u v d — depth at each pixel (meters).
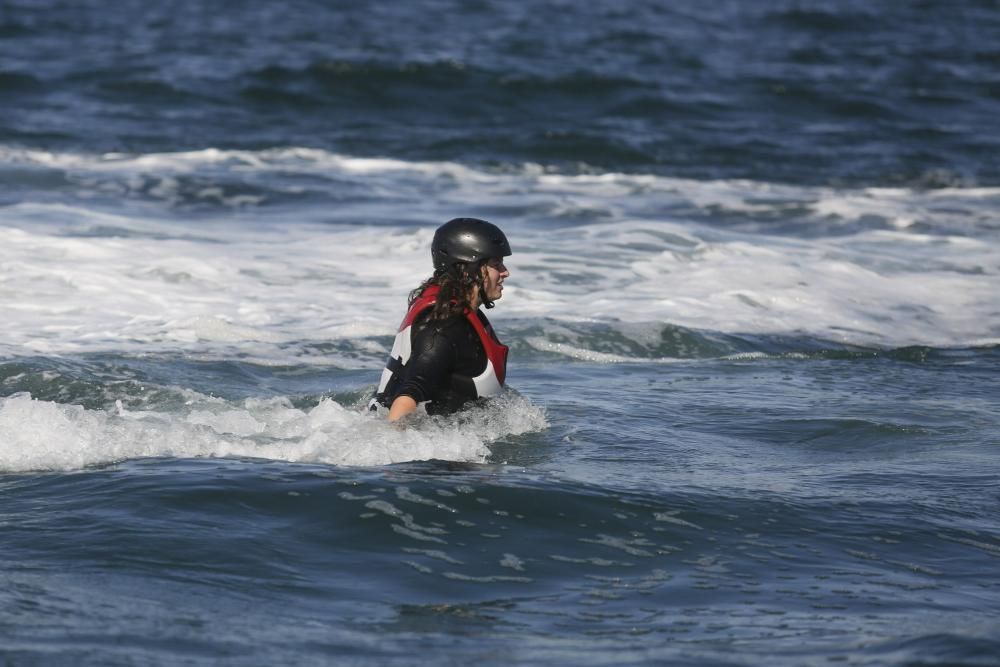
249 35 112.25
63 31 111.25
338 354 32.56
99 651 12.02
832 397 27.97
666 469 20.73
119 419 22.20
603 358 33.03
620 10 133.62
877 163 75.62
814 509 18.28
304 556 15.52
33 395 26.91
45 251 43.56
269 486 18.11
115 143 73.38
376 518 16.94
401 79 91.56
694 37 117.75
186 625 12.94
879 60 109.81
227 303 38.38
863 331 38.16
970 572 15.83
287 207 58.09
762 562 15.95
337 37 111.75
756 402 27.12
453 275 22.44
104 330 34.16
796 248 50.66
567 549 16.19
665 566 15.70
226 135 77.38
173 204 57.53
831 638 12.95
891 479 20.38
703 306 39.94
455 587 14.70
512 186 66.50
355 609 13.80
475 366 22.55
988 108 93.31
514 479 19.09
